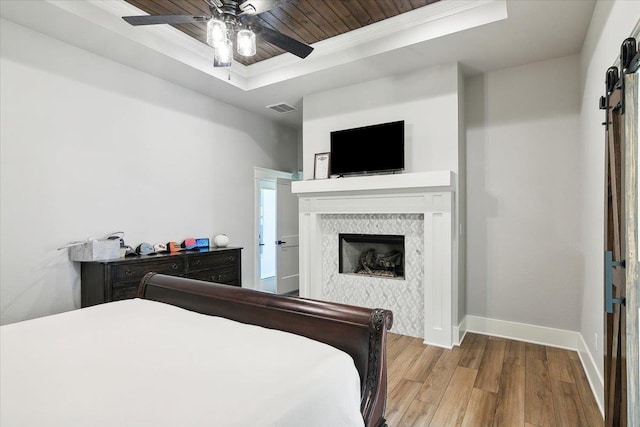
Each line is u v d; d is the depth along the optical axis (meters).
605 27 2.27
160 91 3.98
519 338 3.56
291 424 0.99
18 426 0.90
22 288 2.88
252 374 1.19
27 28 2.91
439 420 2.18
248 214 5.18
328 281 4.26
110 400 1.02
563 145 3.38
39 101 2.99
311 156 4.50
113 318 1.81
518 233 3.58
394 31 3.26
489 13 2.82
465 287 3.85
